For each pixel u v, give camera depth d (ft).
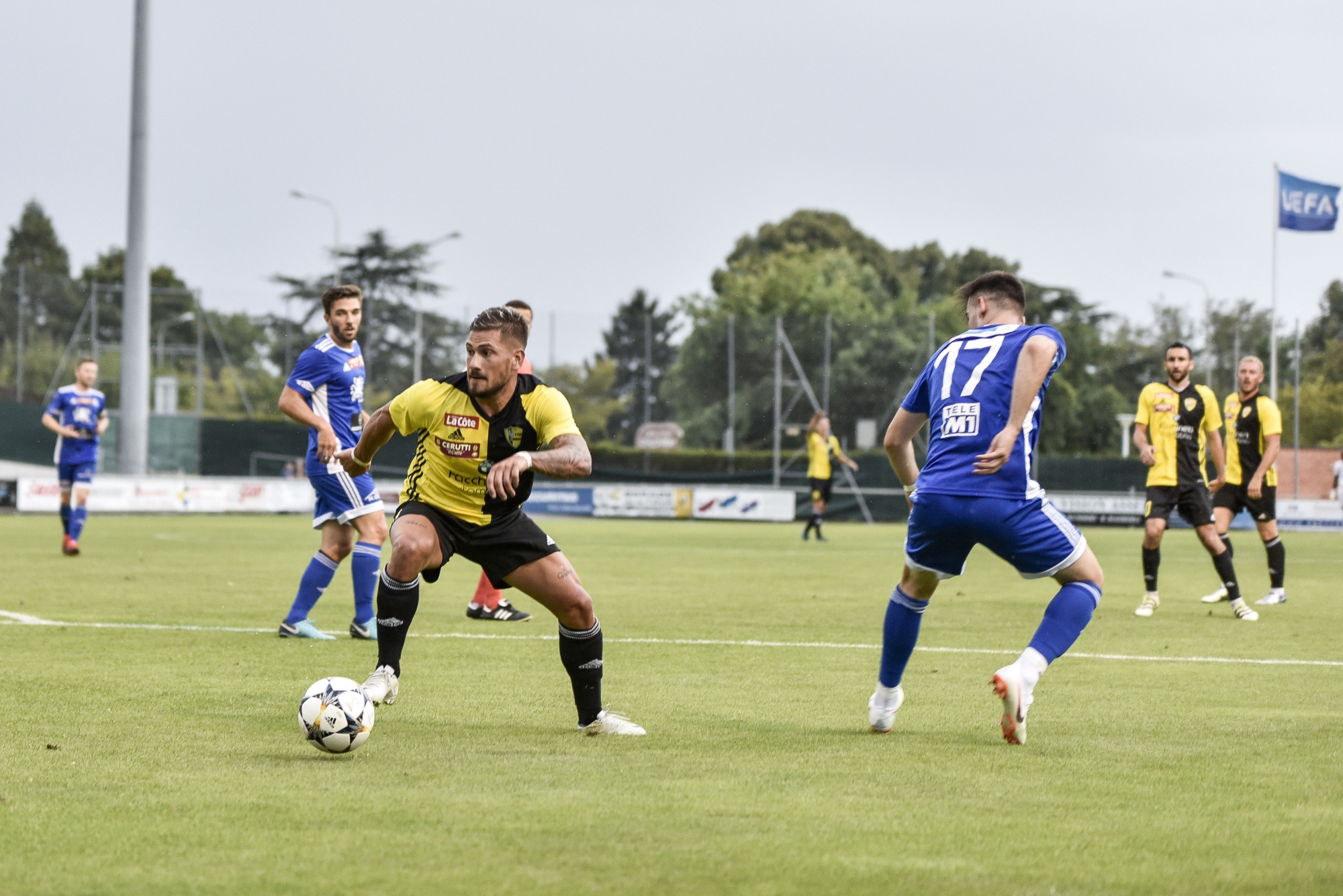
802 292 586.45
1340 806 42.65
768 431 364.79
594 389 363.76
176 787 44.04
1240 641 93.40
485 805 41.78
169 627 93.76
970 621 104.73
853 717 60.08
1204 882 34.24
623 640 90.17
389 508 328.90
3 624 94.38
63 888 33.14
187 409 374.43
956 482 53.36
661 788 44.39
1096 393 529.04
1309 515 340.80
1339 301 418.31
